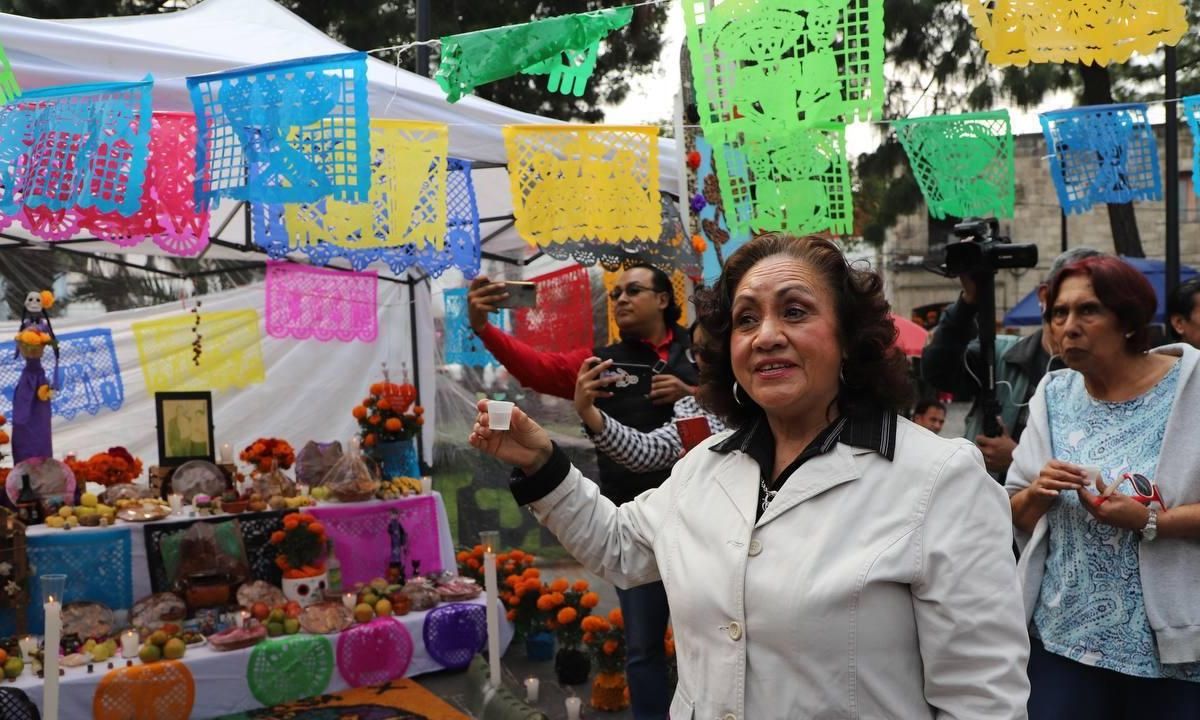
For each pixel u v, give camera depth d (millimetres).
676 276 4840
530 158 3328
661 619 3338
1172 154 7945
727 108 2594
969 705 1249
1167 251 8234
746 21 2568
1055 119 3113
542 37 2527
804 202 2752
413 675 4816
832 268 1438
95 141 2734
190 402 5297
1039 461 2361
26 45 3211
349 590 5109
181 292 7148
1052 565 2273
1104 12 2432
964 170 2984
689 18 2586
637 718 3334
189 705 4145
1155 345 2381
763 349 1390
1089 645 2168
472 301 3551
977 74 10664
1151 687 2141
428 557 5395
